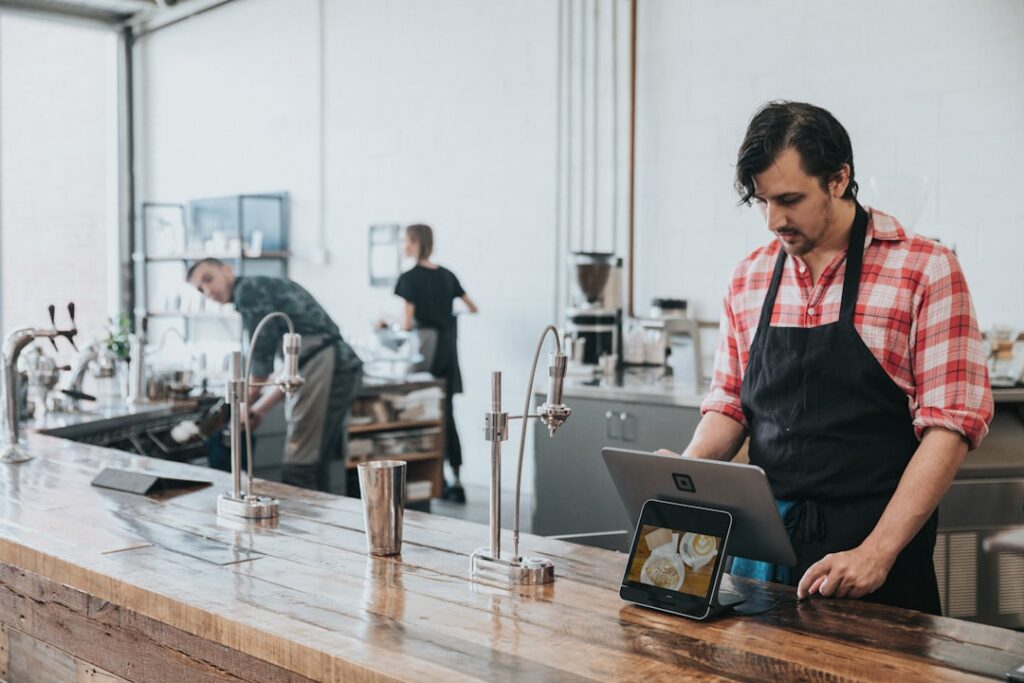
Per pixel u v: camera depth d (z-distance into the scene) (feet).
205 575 6.57
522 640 5.33
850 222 7.11
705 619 5.68
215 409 16.31
